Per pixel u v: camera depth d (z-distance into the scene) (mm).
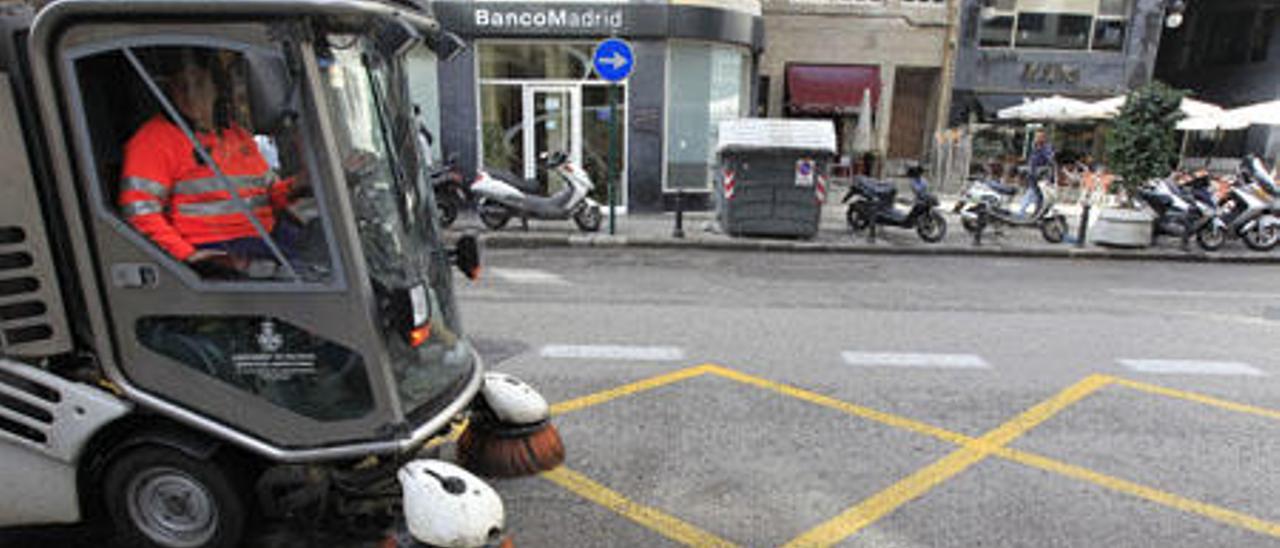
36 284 2770
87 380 2965
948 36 20156
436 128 13523
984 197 12383
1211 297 8930
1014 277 9844
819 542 3469
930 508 3777
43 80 2549
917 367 5895
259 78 2414
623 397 5105
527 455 3980
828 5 19844
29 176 2693
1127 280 9922
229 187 2736
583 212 11719
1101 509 3799
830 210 15305
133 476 2965
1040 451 4441
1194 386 5621
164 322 2828
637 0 13070
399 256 3000
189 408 2873
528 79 13695
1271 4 23359
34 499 2951
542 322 6867
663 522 3596
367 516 3232
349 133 2793
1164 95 12680
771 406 5020
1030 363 6074
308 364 2854
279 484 2988
